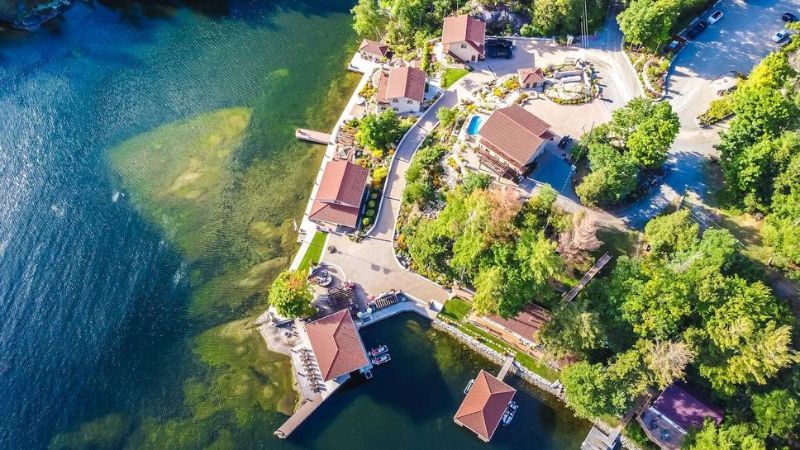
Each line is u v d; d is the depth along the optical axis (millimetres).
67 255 98438
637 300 76062
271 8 136750
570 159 98375
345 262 93500
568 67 111375
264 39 130375
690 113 104125
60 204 104500
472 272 87375
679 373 70375
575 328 76000
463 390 83375
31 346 89562
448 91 111125
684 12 114125
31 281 95750
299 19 134250
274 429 80875
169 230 100750
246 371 85812
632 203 93625
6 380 86500
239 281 94500
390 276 92125
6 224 102000
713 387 73875
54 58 128000
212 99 119312
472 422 77000
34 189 106375
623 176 89125
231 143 111812
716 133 101312
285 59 126250
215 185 105875
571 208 93188
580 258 80562
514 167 95750
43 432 82500
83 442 81562
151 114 117250
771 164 86562
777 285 82438
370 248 94938
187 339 89562
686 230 82562
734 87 105000
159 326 91000
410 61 118812
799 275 79562
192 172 107938
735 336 70625
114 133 114500
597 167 90875
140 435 81812
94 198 105188
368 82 117562
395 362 85688
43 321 91938
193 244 98812
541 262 76125
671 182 96000
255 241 98375
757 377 68938
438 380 84250
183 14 136250
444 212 88312
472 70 113750
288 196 103688
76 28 134000
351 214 96188
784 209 83250
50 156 110875
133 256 98062
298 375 84000
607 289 80062
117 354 88688
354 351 82062
